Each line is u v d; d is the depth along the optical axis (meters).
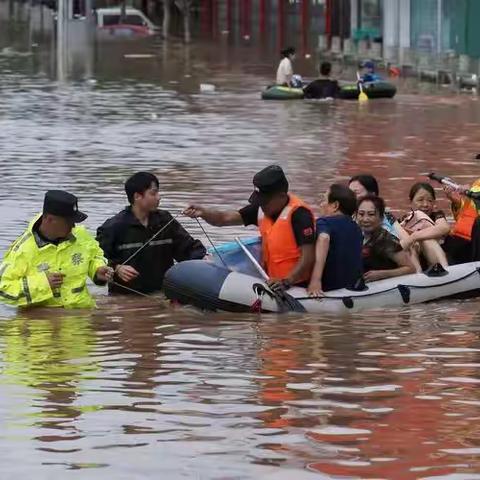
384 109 83.06
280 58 134.62
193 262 30.25
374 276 30.62
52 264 29.98
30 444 19.69
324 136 67.00
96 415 21.11
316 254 29.77
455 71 104.44
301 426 20.55
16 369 24.06
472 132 68.56
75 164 55.94
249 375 23.62
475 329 27.66
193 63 126.31
